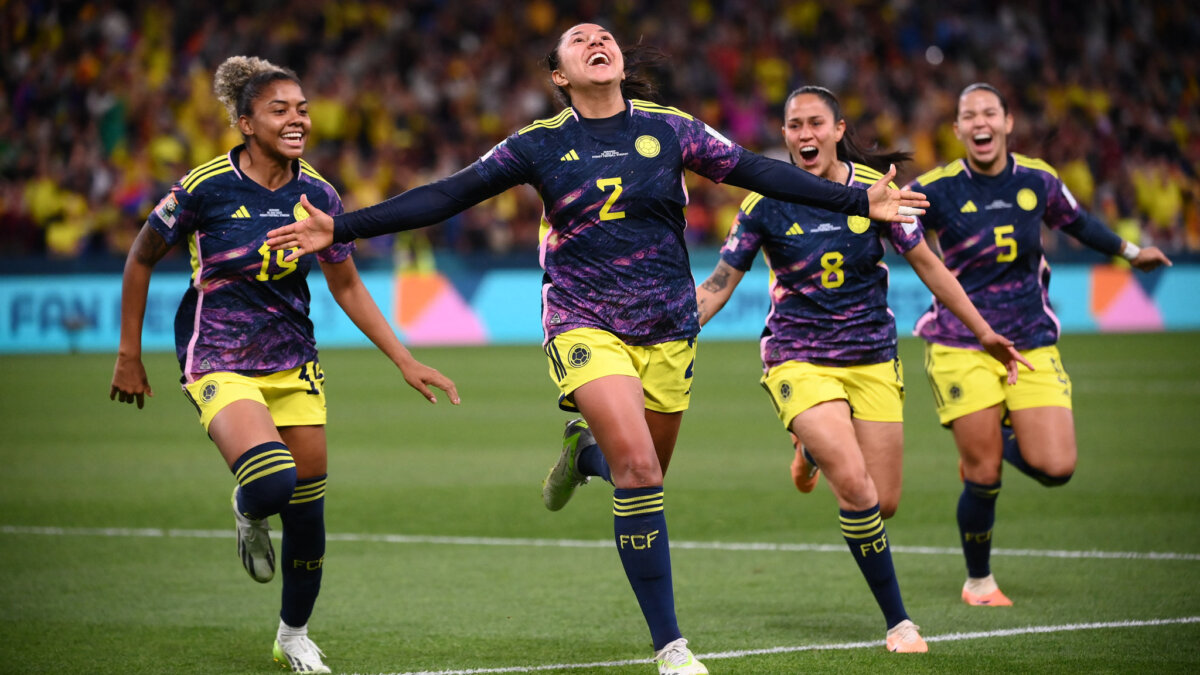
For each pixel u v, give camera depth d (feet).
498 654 54.08
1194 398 152.87
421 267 241.55
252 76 52.29
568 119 49.01
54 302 222.07
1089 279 257.34
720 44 303.07
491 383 176.24
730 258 61.11
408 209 47.42
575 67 48.55
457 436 128.67
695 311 51.11
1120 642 54.39
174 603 64.39
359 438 127.54
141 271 52.49
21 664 53.06
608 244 48.62
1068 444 64.85
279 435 51.39
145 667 52.65
